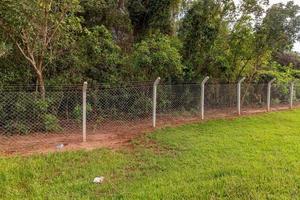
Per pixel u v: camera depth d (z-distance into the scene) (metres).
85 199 5.88
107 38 13.70
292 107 19.50
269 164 7.99
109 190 6.33
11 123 9.77
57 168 7.34
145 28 16.83
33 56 10.68
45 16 10.34
